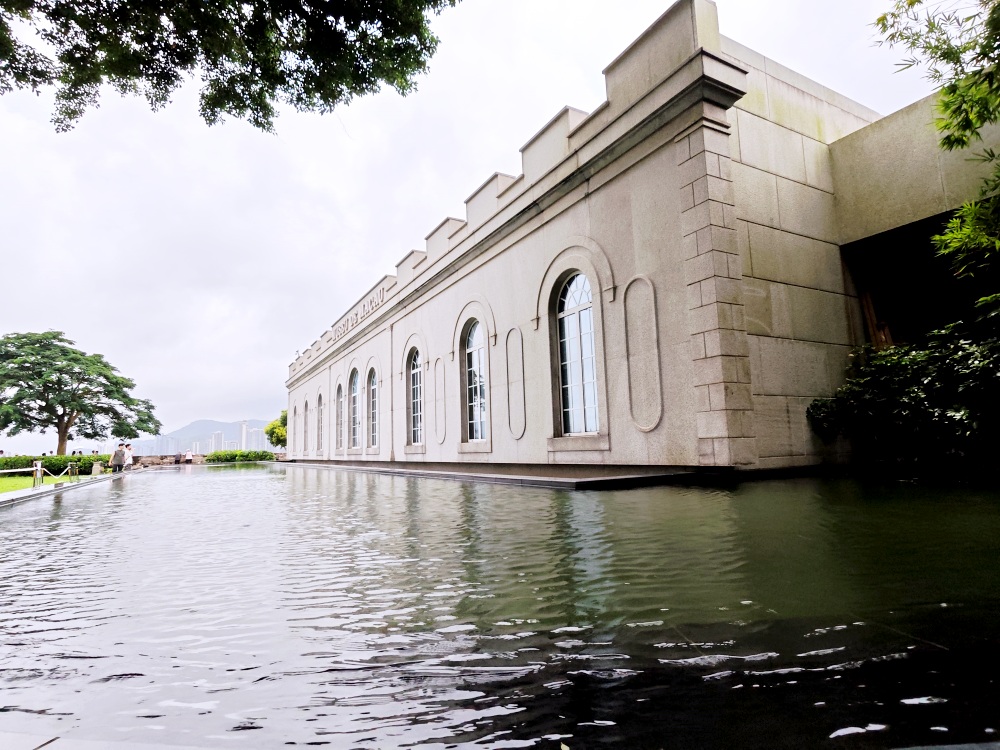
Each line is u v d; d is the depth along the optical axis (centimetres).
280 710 126
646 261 800
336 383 2577
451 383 1405
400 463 1728
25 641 179
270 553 334
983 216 523
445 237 1444
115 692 138
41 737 113
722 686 129
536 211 1055
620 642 158
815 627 162
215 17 507
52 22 487
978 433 585
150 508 695
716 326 688
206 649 168
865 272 902
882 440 720
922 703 117
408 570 268
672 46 750
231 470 2256
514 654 154
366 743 110
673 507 440
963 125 501
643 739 108
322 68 571
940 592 189
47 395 3766
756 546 277
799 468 736
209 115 588
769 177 819
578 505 485
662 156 778
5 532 488
